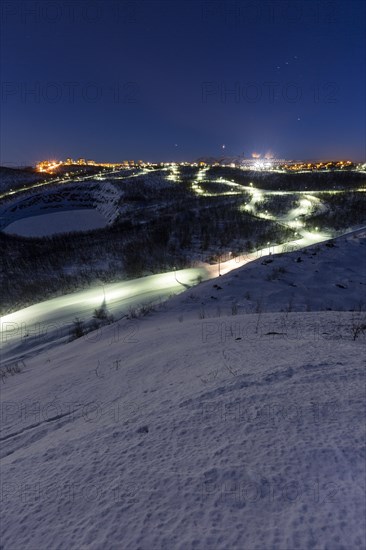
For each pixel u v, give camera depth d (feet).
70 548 4.80
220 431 7.22
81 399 13.29
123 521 5.11
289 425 6.96
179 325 26.63
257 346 15.61
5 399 16.62
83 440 8.54
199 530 4.66
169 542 4.55
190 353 16.17
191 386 10.73
